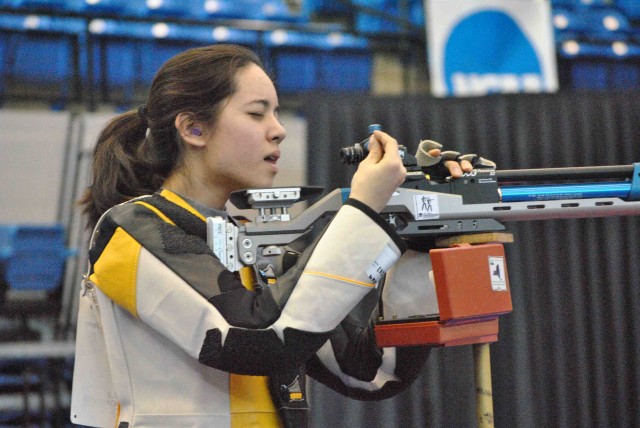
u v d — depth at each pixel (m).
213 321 1.96
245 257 2.12
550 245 6.38
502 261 2.25
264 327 1.95
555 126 6.50
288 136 7.28
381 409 5.95
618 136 6.55
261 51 8.23
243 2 8.41
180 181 2.29
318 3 8.79
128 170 2.37
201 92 2.22
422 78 8.70
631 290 6.44
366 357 2.44
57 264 6.58
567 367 6.29
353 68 8.52
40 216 6.91
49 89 7.82
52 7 7.77
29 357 6.20
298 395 2.18
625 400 6.32
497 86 7.83
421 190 2.26
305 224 2.17
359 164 2.16
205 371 2.10
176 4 8.13
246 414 2.11
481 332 2.25
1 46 7.71
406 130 6.34
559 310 6.33
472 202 2.28
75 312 6.63
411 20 8.75
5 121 7.09
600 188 2.34
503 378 6.20
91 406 2.27
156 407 2.09
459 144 6.40
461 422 5.97
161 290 2.02
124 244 2.07
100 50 7.91
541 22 7.98
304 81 8.38
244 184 2.24
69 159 7.07
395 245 2.04
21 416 6.48
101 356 2.27
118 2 7.96
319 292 1.97
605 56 8.91
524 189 2.31
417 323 2.23
